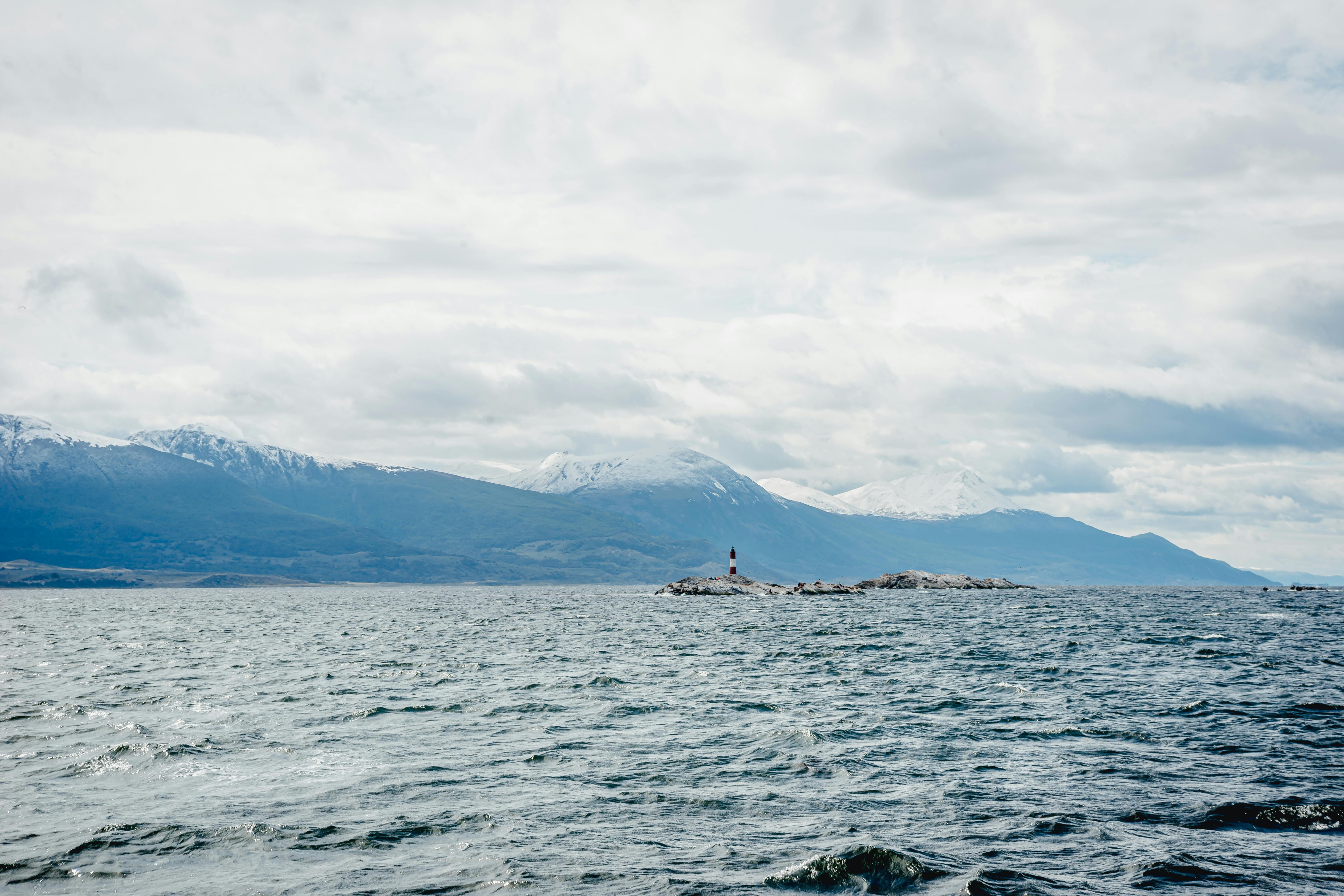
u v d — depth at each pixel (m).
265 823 23.73
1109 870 20.11
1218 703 41.38
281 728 36.38
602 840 22.44
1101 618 116.62
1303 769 28.80
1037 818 23.98
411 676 54.06
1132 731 35.19
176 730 35.94
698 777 28.67
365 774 28.95
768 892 19.09
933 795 26.36
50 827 23.36
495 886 19.39
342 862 20.92
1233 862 20.52
